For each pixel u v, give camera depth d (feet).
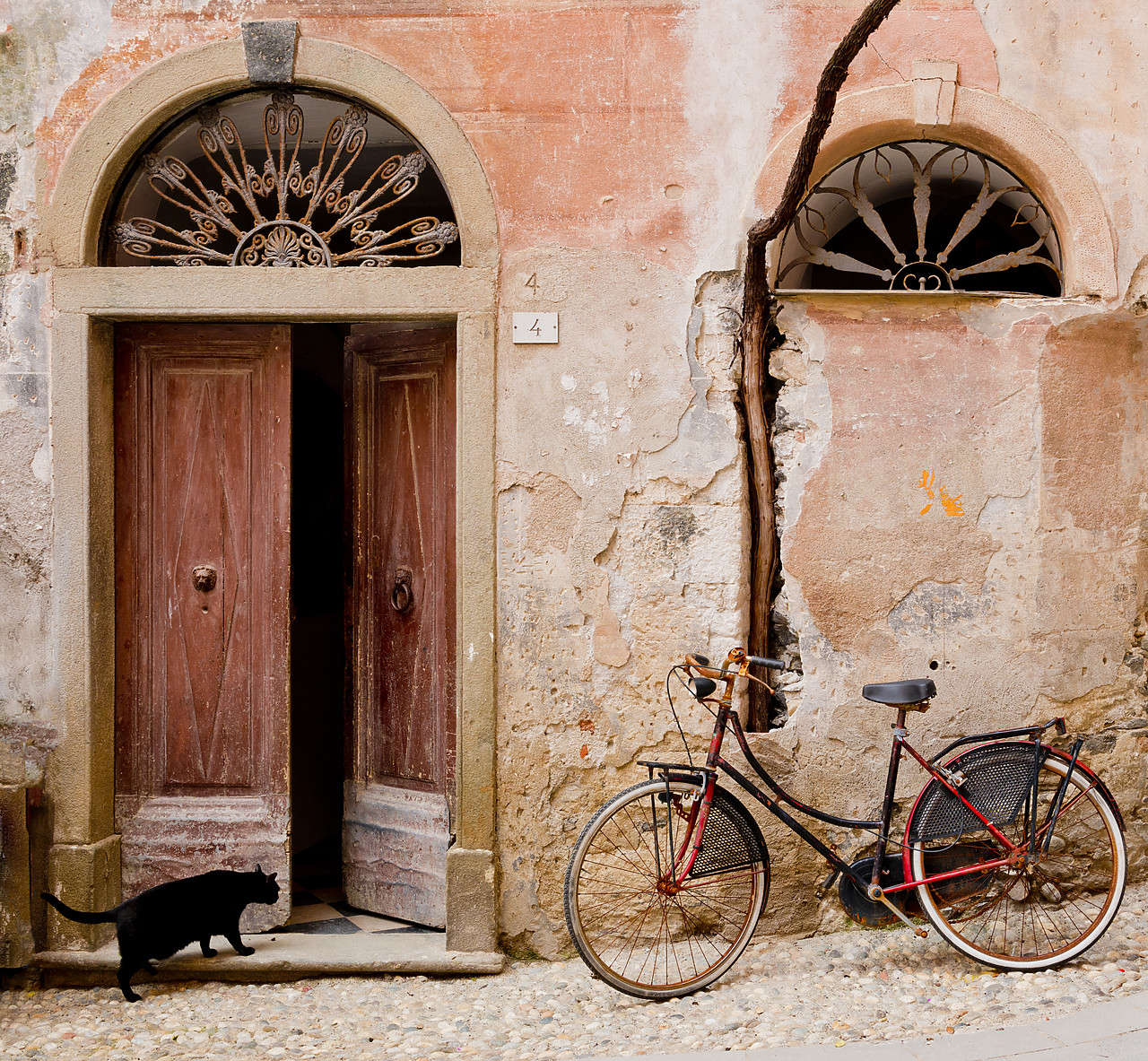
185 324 12.09
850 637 11.68
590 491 11.51
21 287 11.57
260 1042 9.67
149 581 12.21
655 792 10.30
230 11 11.51
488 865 11.40
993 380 11.69
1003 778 10.50
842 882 11.00
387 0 11.46
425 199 18.33
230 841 12.12
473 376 11.44
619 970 11.00
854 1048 8.68
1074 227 11.64
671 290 11.52
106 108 11.47
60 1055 9.50
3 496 11.60
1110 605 12.03
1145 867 12.23
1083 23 11.60
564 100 11.51
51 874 11.51
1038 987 9.94
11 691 11.63
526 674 11.56
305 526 18.19
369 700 13.00
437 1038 9.64
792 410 11.68
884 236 12.06
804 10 11.55
